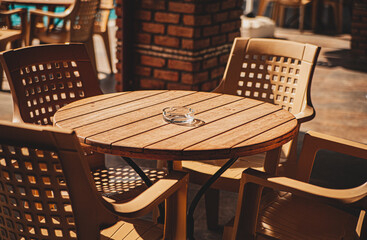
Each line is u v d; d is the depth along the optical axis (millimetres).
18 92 2113
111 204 1364
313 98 4887
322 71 6090
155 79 4160
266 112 1949
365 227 1534
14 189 1358
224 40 4277
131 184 1968
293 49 2453
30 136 1213
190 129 1699
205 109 1970
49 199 1337
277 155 2023
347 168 3277
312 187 1459
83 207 1318
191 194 2801
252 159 2307
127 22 4043
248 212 1582
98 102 2031
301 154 1922
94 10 5012
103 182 1997
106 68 6098
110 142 1542
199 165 2125
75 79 2375
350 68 6320
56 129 1179
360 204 1434
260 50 2543
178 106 1945
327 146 1866
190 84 4008
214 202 2369
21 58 2143
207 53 4082
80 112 1878
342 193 1437
